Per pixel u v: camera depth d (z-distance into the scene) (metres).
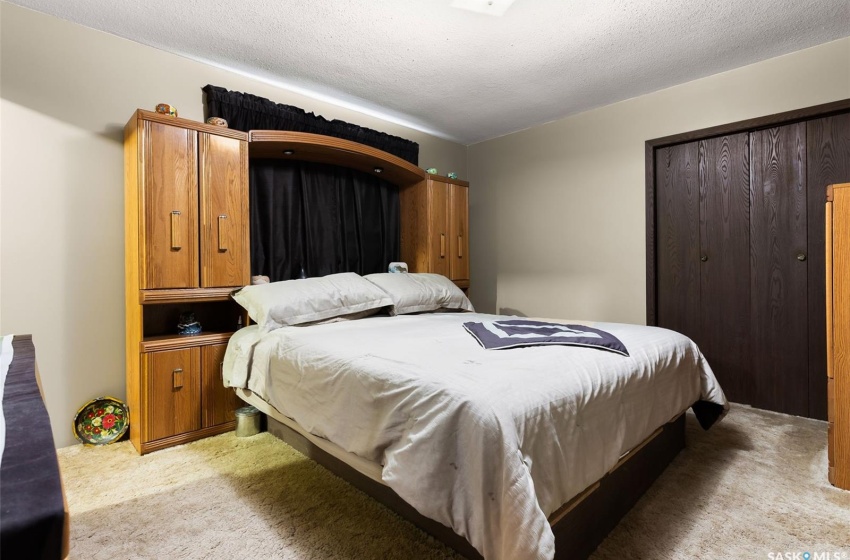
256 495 1.66
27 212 2.04
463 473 1.05
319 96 3.17
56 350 2.12
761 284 2.75
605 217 3.42
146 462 1.96
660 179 3.17
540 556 0.88
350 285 2.59
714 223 2.94
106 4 2.02
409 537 1.38
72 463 1.95
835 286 1.69
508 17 2.18
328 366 1.56
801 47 2.51
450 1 2.04
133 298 2.18
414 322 2.41
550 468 1.07
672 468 1.87
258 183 2.87
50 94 2.10
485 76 2.85
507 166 4.11
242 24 2.22
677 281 3.11
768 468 1.87
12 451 0.52
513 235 4.07
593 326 2.25
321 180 3.18
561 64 2.69
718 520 1.47
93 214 2.23
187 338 2.21
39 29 2.06
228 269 2.37
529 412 1.07
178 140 2.18
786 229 2.65
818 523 1.45
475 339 1.79
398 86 3.00
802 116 2.53
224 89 2.60
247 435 2.28
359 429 1.36
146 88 2.40
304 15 2.15
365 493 1.67
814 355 2.57
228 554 1.31
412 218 3.66
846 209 1.66
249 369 2.06
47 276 2.10
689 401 1.92
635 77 2.89
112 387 2.29
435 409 1.12
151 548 1.34
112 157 2.29
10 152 1.99
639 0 2.04
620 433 1.36
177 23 2.20
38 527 0.38
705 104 2.90
